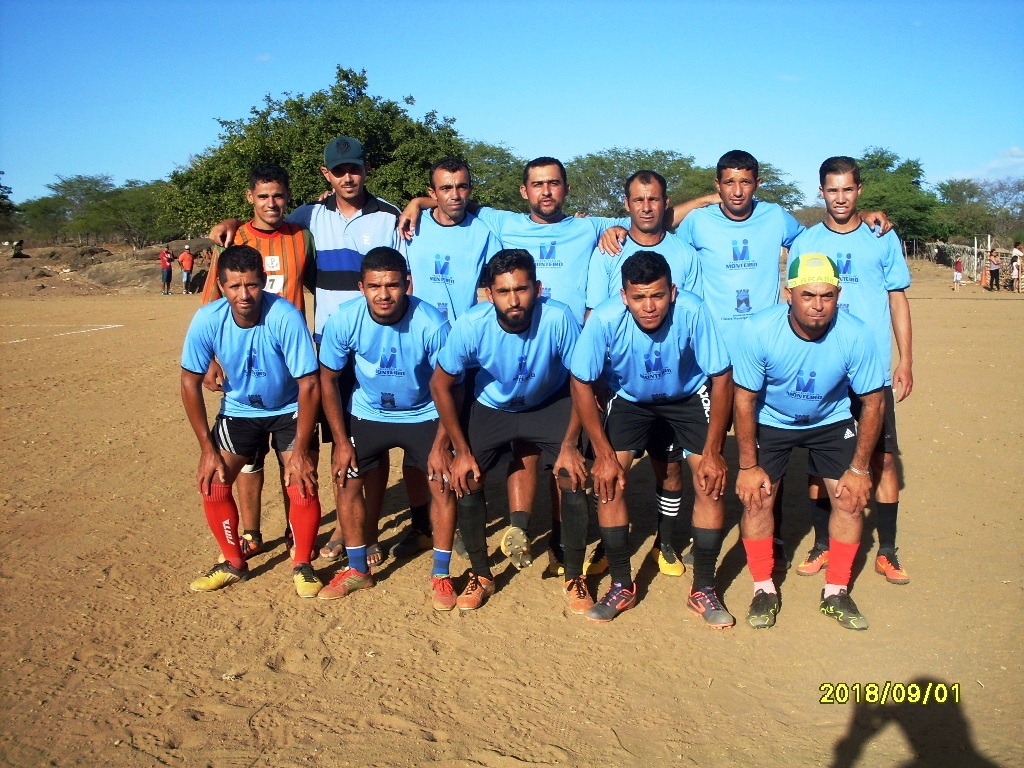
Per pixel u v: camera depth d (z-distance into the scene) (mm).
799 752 3711
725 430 4773
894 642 4629
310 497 5223
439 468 5004
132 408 10836
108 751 3697
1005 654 4461
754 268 5582
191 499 7129
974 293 30875
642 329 4672
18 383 12531
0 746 3717
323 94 29484
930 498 6895
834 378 4652
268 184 5594
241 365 5098
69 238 77062
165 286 36375
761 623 4812
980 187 73812
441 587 5152
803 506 6918
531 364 4824
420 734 3830
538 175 5590
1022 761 3623
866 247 5457
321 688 4223
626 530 4977
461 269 5723
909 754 3689
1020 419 9445
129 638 4711
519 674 4363
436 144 29641
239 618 4977
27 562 5699
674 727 3898
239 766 3600
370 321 4906
